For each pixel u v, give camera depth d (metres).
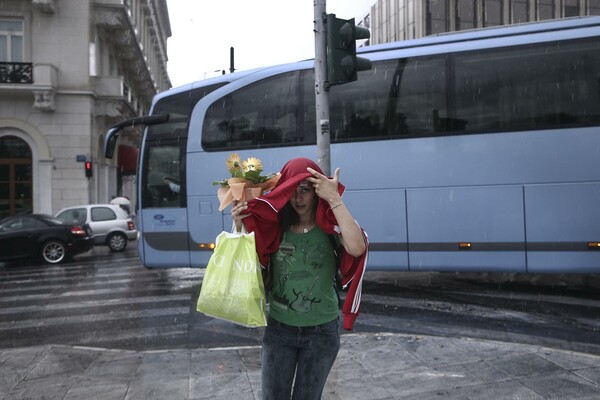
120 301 9.23
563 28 8.59
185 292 9.98
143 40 43.38
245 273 2.60
